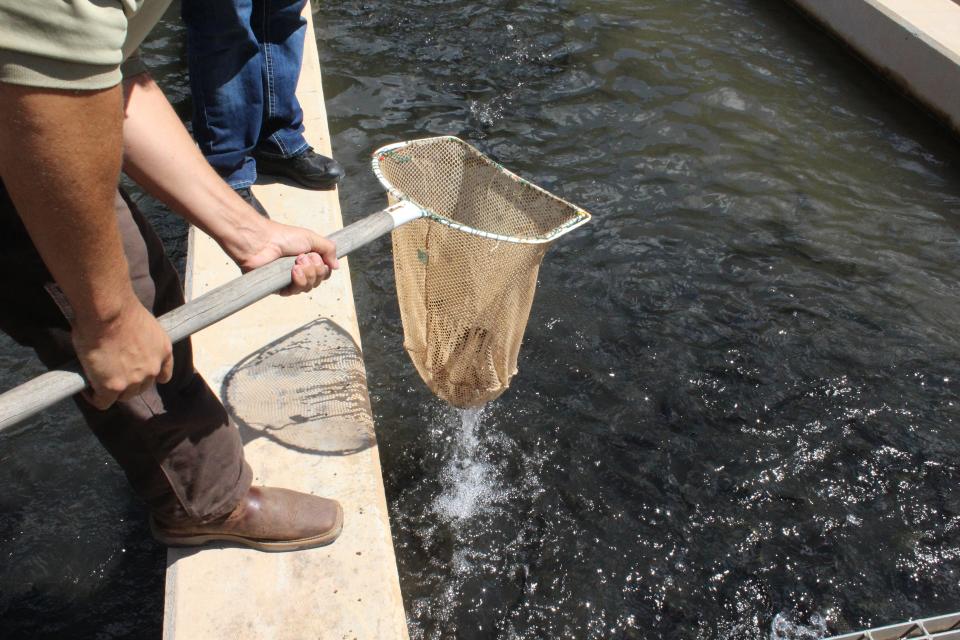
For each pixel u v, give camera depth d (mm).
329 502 2414
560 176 4652
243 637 2184
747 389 3578
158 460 1979
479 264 2307
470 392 2656
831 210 4586
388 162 2471
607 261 4133
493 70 5469
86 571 2830
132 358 1564
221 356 2947
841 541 3076
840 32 5969
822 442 3393
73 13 1174
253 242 1984
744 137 5082
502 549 2977
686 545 3025
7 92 1175
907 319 3953
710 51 5871
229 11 3098
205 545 2350
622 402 3492
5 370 3418
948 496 3238
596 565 2947
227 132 3371
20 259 1555
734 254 4238
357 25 5809
